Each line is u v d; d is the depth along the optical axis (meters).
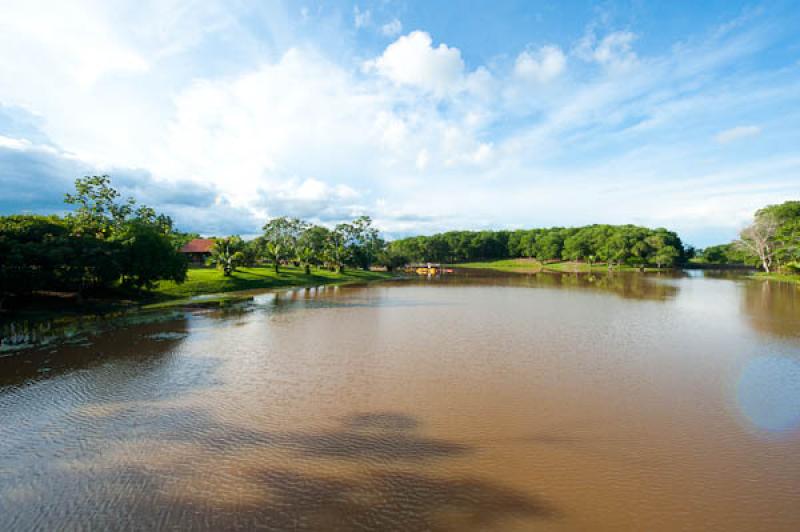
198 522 10.06
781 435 14.43
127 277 48.78
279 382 20.12
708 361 23.59
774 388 19.14
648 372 21.56
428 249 181.88
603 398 17.92
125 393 18.59
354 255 107.31
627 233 141.88
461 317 39.47
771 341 28.58
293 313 41.53
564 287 73.31
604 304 49.03
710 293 60.34
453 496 11.02
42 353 25.22
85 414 16.34
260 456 13.11
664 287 71.25
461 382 20.06
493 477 11.89
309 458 12.98
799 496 10.98
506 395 18.28
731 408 16.80
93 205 52.84
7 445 13.86
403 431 14.79
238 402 17.56
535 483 11.58
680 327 33.91
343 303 49.94
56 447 13.72
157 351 25.88
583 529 9.75
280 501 10.84
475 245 186.12
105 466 12.57
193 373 21.50
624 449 13.48
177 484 11.63
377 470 12.27
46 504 10.80
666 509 10.47
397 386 19.50
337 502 10.79
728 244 158.88
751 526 9.86
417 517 10.20
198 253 95.38
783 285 72.75
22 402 17.52
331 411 16.59
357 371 21.88
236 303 48.44
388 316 39.94
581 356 24.80
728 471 12.20
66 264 36.72
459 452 13.31
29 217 40.81
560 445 13.74
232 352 25.80
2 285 32.62
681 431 14.77
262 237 136.62
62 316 36.34
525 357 24.61
